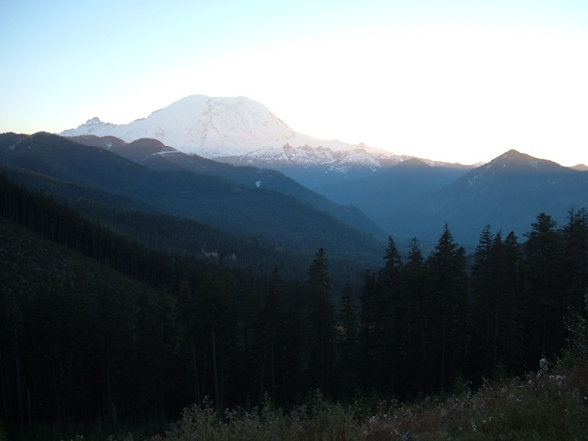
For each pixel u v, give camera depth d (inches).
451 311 1600.6
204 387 1948.8
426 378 1614.2
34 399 1902.1
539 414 365.1
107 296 2089.1
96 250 4421.8
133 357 1969.7
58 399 1872.5
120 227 7854.3
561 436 321.4
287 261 7623.0
